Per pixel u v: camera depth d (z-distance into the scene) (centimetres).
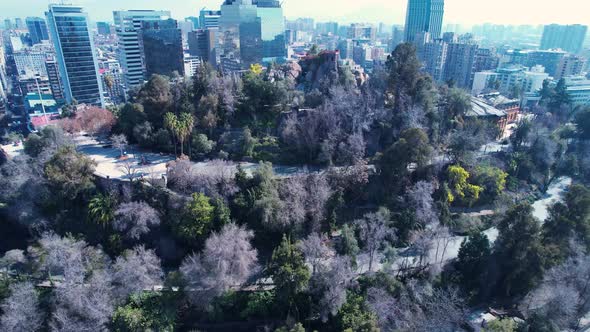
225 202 7050
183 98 9594
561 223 6650
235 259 5872
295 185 7106
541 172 9962
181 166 7312
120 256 6281
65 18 18888
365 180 7762
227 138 9056
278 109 9925
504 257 6419
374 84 10769
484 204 8525
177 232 6819
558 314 5662
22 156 8862
